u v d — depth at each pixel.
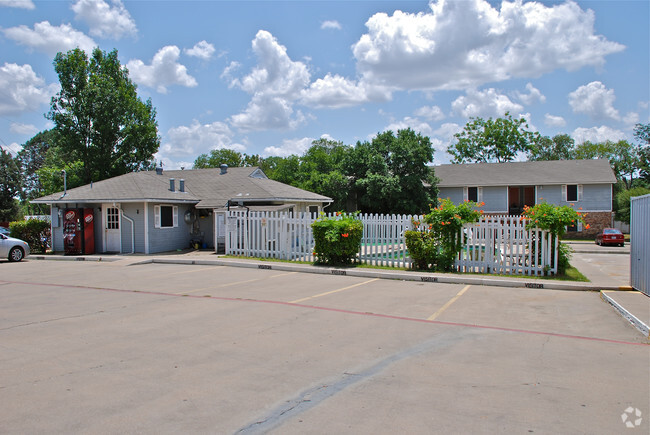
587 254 24.16
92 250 21.23
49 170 42.59
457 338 7.07
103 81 37.34
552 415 4.25
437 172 44.56
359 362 5.86
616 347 6.61
